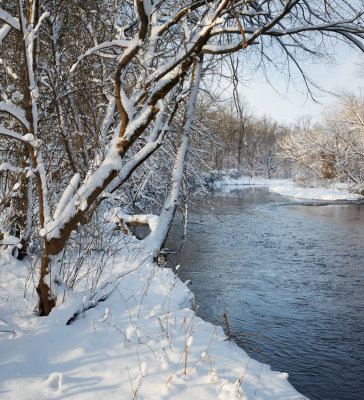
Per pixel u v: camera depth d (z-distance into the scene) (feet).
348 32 15.69
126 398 8.52
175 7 20.62
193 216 60.39
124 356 10.60
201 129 31.07
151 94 12.59
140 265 20.13
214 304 22.93
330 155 116.67
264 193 113.09
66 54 18.90
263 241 42.11
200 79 26.45
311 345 17.88
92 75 19.69
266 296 24.62
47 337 10.94
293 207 76.02
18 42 15.99
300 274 29.81
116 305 14.70
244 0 12.44
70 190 12.60
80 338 11.28
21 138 11.79
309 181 126.11
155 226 25.46
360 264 32.99
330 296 24.86
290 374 15.33
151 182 33.73
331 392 14.16
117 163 12.41
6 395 8.27
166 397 8.59
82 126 19.06
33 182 21.04
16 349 10.21
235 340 17.20
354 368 15.88
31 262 18.66
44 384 8.82
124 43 12.01
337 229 50.57
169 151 31.89
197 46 12.01
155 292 16.85
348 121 101.24
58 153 19.84
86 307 13.48
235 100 23.41
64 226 12.26
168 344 11.64
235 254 35.96
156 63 21.56
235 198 94.48
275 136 204.85
